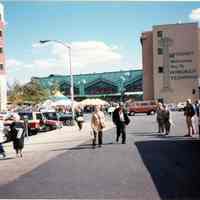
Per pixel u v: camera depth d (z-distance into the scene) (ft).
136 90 346.33
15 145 50.52
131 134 77.51
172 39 279.08
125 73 352.49
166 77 279.08
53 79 382.42
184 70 276.82
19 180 33.81
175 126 95.45
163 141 61.41
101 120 57.00
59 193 27.78
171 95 277.64
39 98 307.99
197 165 38.01
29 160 47.57
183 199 24.88
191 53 276.21
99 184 30.30
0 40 243.60
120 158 44.19
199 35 276.41
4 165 44.29
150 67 289.53
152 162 40.57
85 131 95.81
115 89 354.33
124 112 60.64
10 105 279.28
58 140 74.02
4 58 245.45
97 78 363.35
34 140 75.97
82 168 38.34
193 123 68.74
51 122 104.58
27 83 318.04
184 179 31.37
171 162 40.22
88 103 173.99
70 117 127.85
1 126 51.42
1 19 244.42
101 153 49.65
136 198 25.49
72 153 51.67
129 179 31.89
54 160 45.52
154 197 25.62
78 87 369.91
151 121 126.21
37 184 31.50
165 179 31.60
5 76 245.86
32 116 93.66
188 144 56.18
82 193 27.43
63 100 160.45
